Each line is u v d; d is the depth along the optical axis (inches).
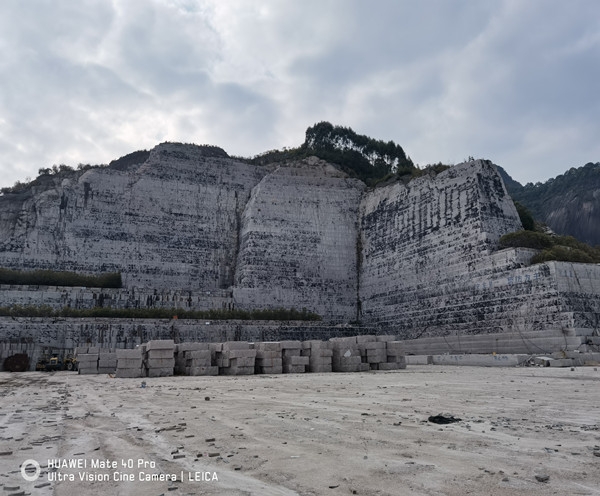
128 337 2169.0
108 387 998.4
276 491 272.1
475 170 2314.2
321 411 557.9
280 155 4151.1
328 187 3201.3
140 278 2837.1
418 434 413.7
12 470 323.9
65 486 289.3
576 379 970.1
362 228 3097.9
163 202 3036.4
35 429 478.3
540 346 1777.8
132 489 280.8
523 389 776.3
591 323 1727.4
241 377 1217.4
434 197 2524.6
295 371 1359.5
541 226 2869.1
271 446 378.0
